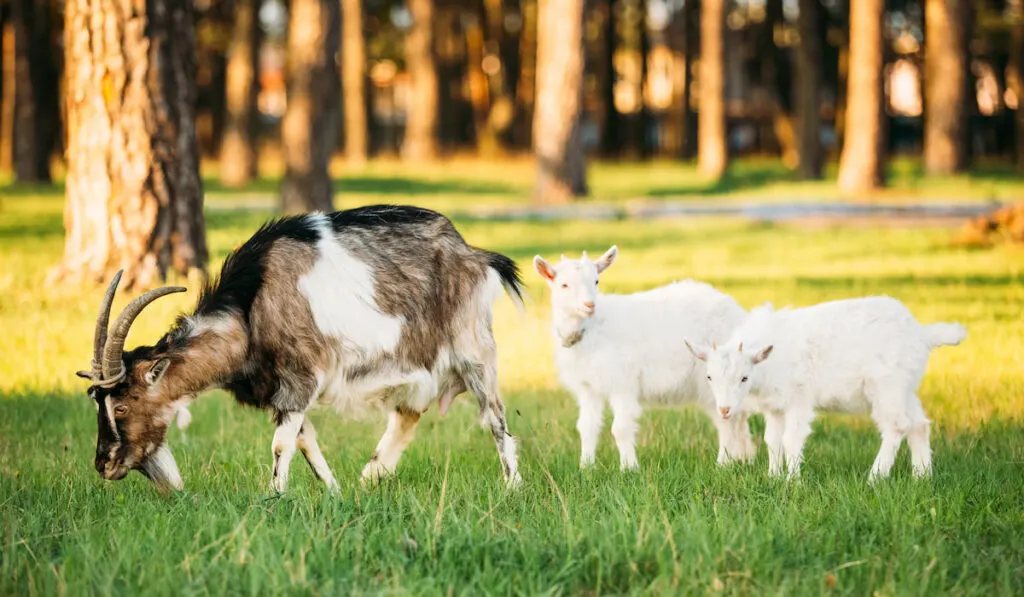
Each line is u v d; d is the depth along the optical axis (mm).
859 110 30766
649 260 19125
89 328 12188
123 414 6859
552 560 5668
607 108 50344
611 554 5648
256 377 7102
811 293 15109
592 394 8359
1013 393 9891
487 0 49312
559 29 29000
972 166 40625
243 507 6629
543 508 6617
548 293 15922
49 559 5711
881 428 7727
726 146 39344
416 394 7414
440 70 50031
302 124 24297
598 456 8391
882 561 5715
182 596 5160
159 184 14125
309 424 7277
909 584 5367
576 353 8242
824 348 7738
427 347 7418
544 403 10148
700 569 5473
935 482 7246
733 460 7887
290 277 7070
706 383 8336
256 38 33719
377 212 7508
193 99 14500
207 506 6586
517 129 52969
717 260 19109
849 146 31125
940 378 10523
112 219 14039
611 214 26672
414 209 7625
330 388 7184
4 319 12562
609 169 42750
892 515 6359
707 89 38219
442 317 7488
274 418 7086
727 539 5867
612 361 8180
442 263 7516
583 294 8039
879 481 7176
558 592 5301
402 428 7699
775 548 5855
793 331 7848
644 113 51188
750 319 8195
